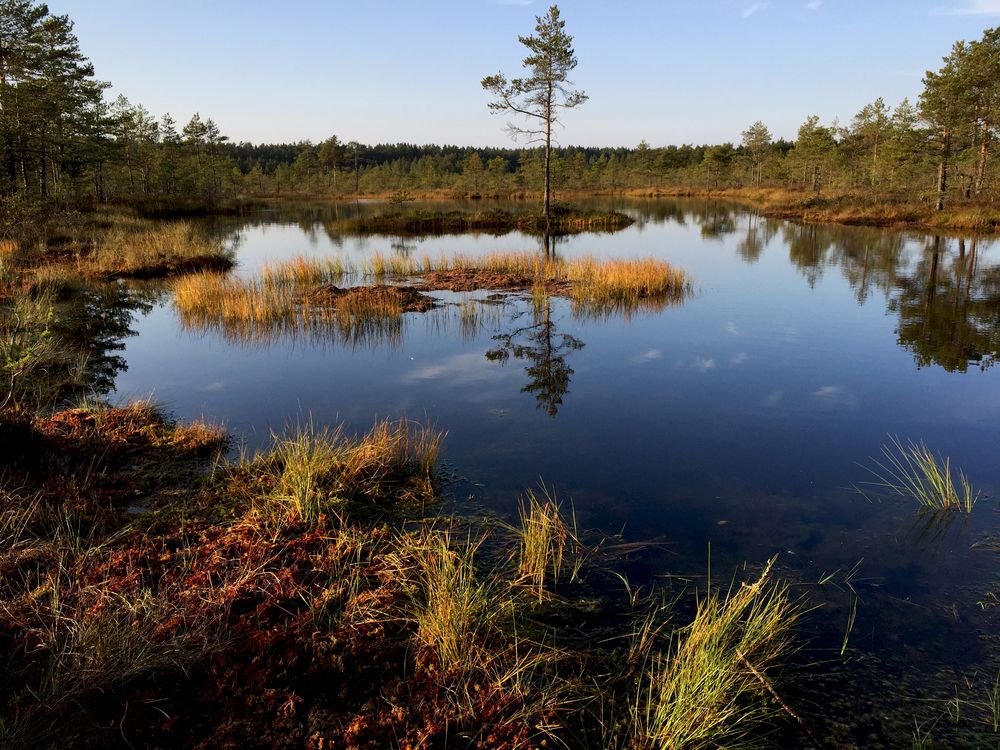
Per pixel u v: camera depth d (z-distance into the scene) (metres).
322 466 5.88
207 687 3.26
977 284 17.39
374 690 3.39
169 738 2.96
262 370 10.12
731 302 15.70
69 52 35.81
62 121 37.75
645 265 18.00
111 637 3.41
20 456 5.88
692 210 53.72
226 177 71.50
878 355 10.91
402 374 9.91
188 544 4.78
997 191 37.12
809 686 3.61
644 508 5.72
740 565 4.82
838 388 9.16
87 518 5.06
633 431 7.56
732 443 7.21
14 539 4.57
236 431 7.37
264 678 3.33
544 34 35.97
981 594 4.44
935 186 44.31
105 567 4.30
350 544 4.78
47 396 8.23
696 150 112.06
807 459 6.78
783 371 10.04
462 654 3.63
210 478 5.96
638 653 3.83
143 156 55.16
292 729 3.05
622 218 41.03
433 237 33.78
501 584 4.47
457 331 12.81
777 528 5.38
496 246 28.77
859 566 4.81
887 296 16.16
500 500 5.81
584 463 6.66
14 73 33.00
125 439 6.80
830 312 14.45
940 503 5.77
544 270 19.69
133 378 9.57
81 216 29.19
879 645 3.94
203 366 10.32
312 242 31.14
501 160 88.62
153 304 15.36
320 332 12.67
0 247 18.89
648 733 3.18
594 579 4.63
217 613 3.84
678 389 9.17
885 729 3.31
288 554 4.65
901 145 41.09
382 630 3.82
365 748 2.97
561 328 13.09
